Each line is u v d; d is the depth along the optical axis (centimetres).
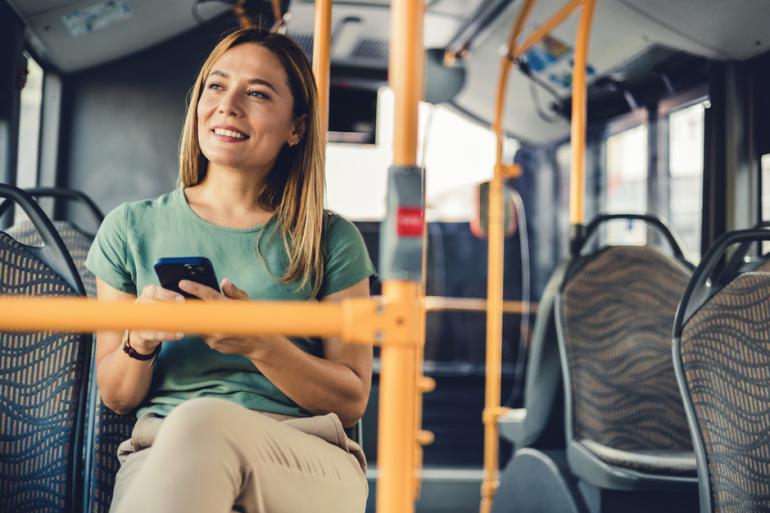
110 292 187
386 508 109
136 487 131
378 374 552
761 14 319
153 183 464
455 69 456
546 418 355
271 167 194
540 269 681
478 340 704
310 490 158
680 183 424
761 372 215
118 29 415
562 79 524
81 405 201
